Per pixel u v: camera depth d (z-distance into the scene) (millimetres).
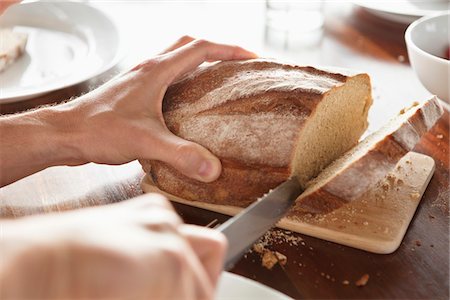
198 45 721
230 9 1155
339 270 632
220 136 677
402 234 659
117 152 700
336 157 735
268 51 1001
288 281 623
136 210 361
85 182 746
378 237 648
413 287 616
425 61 814
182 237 355
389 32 1057
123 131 692
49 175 755
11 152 708
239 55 733
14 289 294
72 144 707
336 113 705
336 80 697
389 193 702
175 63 709
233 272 630
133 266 315
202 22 1106
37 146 709
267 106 667
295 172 675
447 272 629
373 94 890
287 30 1063
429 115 695
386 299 606
